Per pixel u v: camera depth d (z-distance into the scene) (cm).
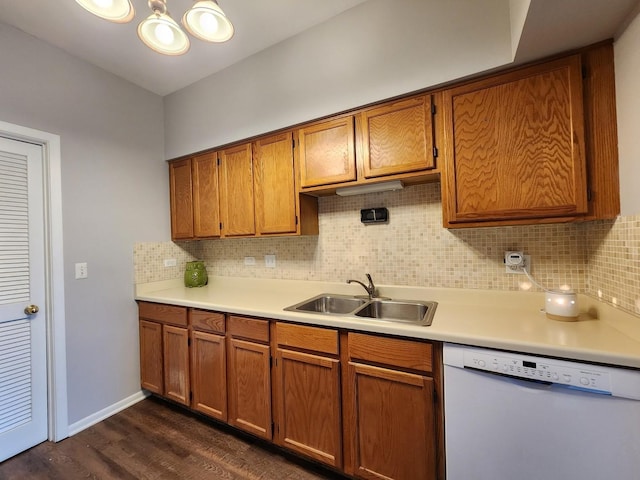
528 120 128
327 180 178
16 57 172
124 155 227
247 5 161
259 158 207
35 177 183
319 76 177
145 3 159
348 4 163
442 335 118
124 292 224
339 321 142
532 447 104
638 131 100
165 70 220
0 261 168
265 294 218
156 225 249
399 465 129
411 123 153
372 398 135
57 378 184
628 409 92
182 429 192
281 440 161
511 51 127
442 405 122
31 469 160
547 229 151
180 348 205
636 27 100
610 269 120
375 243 195
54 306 184
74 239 195
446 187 144
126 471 156
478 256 166
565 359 100
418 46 147
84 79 204
